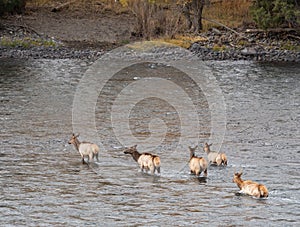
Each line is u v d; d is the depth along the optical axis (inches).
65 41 3038.9
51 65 2536.9
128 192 1094.4
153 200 1055.6
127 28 3240.7
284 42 2979.8
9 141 1413.6
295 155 1320.1
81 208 1022.4
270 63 2664.9
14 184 1128.8
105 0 3585.1
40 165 1240.8
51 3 3560.5
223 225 956.0
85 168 1224.8
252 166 1237.1
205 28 3191.4
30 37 3029.0
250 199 1058.7
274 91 2069.4
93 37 3110.2
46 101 1866.4
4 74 2322.8
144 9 3097.9
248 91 2066.9
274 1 2947.8
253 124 1610.5
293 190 1096.8
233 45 2938.0
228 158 1294.3
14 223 961.5
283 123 1625.2
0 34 3026.6
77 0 3592.5
